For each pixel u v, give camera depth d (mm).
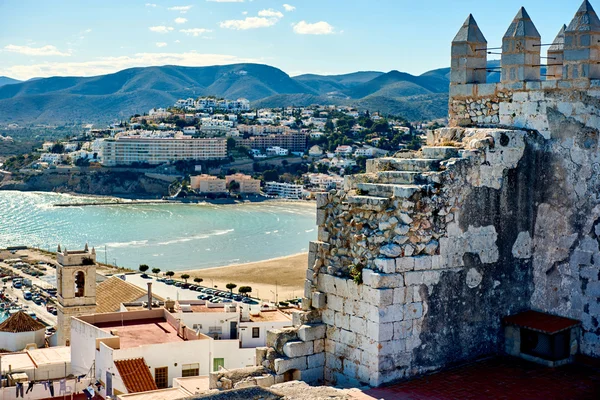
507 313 20406
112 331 49094
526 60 20938
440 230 18859
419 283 18469
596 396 17688
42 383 44188
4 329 74750
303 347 19109
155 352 44312
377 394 17266
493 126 21656
